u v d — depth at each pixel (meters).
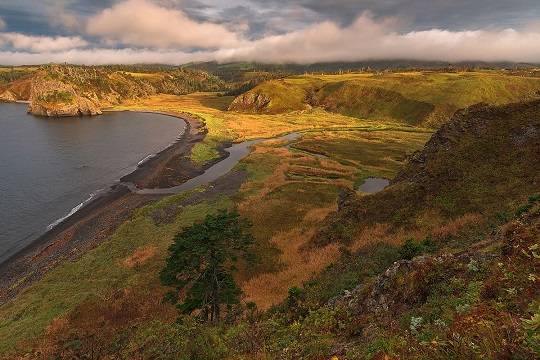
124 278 40.16
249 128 150.62
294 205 61.53
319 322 15.50
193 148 112.75
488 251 14.38
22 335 31.61
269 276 38.38
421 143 116.69
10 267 48.53
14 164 101.44
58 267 44.81
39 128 166.62
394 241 33.41
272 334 15.97
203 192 70.50
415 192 40.38
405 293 14.27
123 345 23.72
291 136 135.62
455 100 159.75
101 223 60.75
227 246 27.80
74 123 182.38
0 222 62.47
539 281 9.50
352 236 39.81
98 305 35.19
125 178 86.56
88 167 97.56
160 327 22.48
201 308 26.95
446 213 34.88
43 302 37.06
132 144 126.88
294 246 45.19
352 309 15.92
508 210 27.69
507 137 39.56
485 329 7.60
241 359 13.97
